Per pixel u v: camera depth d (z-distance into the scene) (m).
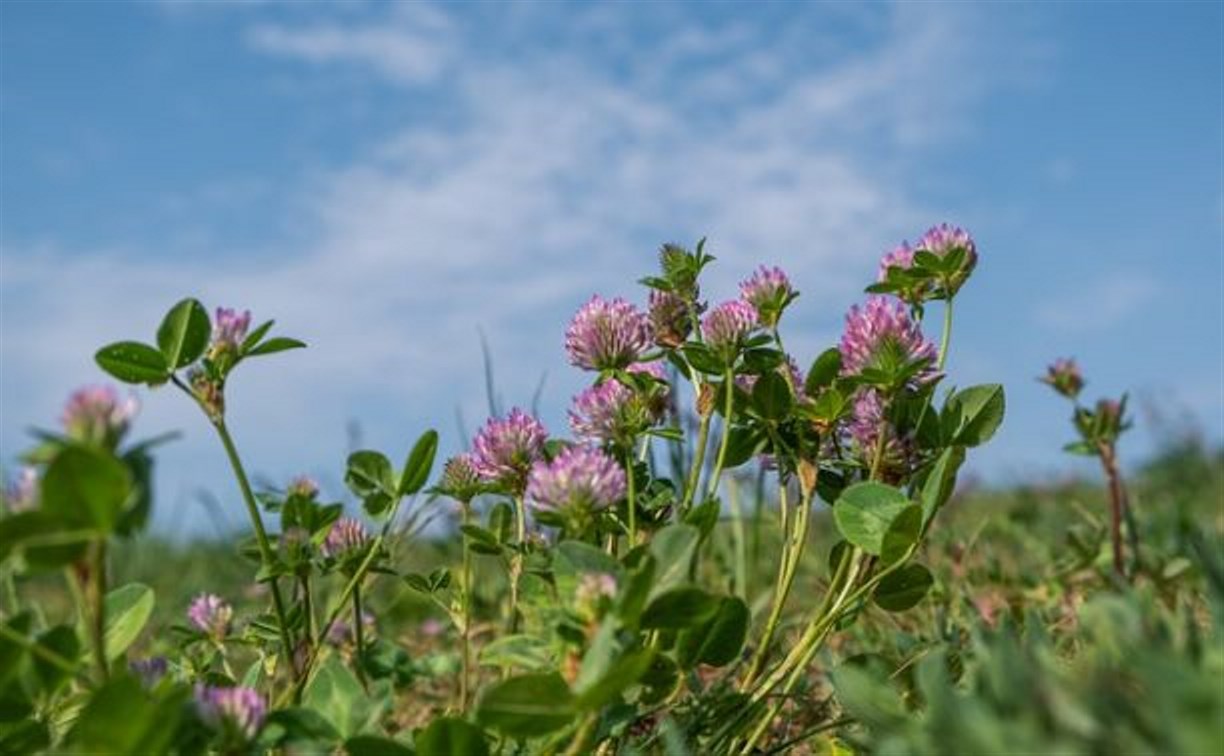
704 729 0.50
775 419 0.53
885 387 0.51
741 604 0.46
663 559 0.42
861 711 0.40
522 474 0.53
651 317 0.54
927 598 0.76
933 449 0.52
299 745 0.41
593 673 0.39
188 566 1.25
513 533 0.59
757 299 0.53
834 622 0.52
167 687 0.39
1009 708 0.33
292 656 0.50
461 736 0.41
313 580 0.92
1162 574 0.77
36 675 0.38
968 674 0.43
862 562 0.52
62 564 0.35
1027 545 1.05
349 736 0.41
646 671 0.45
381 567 0.56
